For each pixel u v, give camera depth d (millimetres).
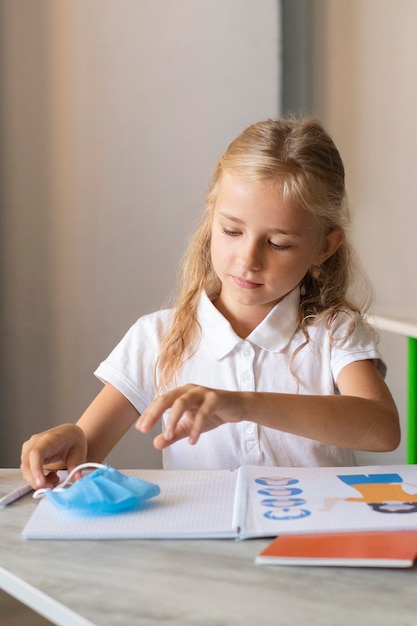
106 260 2904
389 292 3234
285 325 1477
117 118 2873
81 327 2893
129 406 1506
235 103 3023
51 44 2750
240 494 1037
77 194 2842
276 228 1291
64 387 2887
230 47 3000
